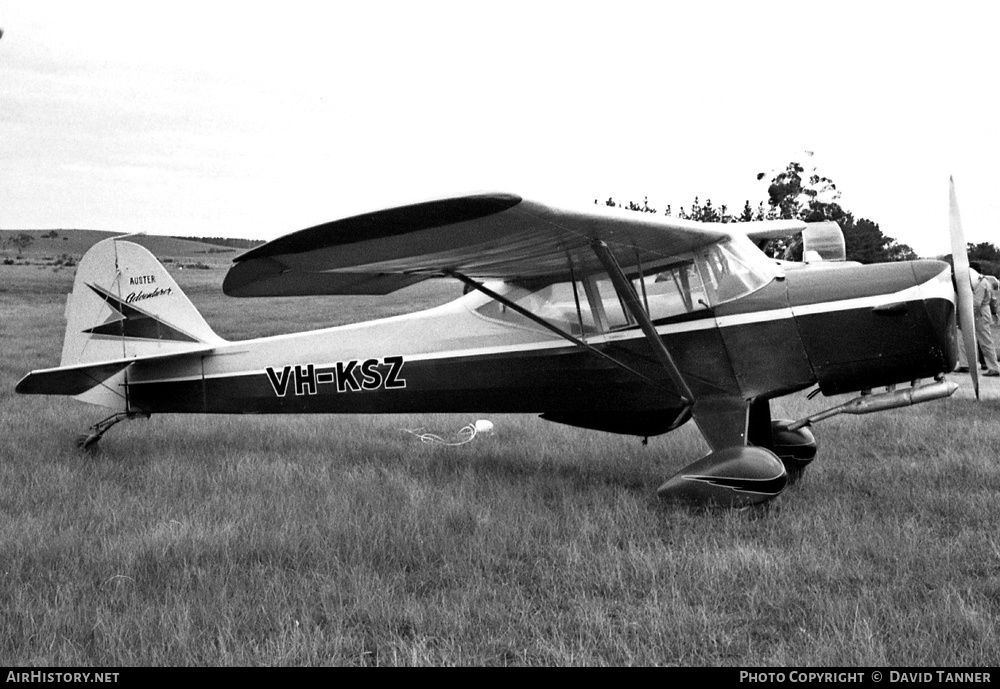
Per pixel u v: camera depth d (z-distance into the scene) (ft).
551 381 20.01
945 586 12.66
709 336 18.47
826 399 33.14
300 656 10.73
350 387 22.26
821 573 13.38
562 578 13.46
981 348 38.83
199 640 11.24
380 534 15.24
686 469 17.19
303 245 14.69
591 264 18.85
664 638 11.28
